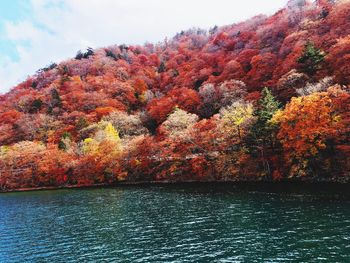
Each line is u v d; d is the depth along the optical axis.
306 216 41.56
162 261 32.22
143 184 97.19
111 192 85.69
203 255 32.69
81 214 58.00
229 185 74.50
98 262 33.62
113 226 47.12
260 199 54.66
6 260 36.81
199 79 155.50
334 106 62.31
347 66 81.75
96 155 111.44
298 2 162.88
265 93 78.75
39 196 92.25
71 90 179.62
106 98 168.50
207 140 85.19
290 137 63.97
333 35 108.19
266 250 32.19
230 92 117.69
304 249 31.39
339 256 29.17
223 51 169.88
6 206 77.56
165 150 94.81
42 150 126.62
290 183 67.00
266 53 128.62
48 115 161.12
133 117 140.38
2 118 166.25
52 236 44.91
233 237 36.91
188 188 77.81
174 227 43.44
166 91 169.25
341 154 61.72
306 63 98.12
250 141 77.56
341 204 45.66
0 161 126.38
